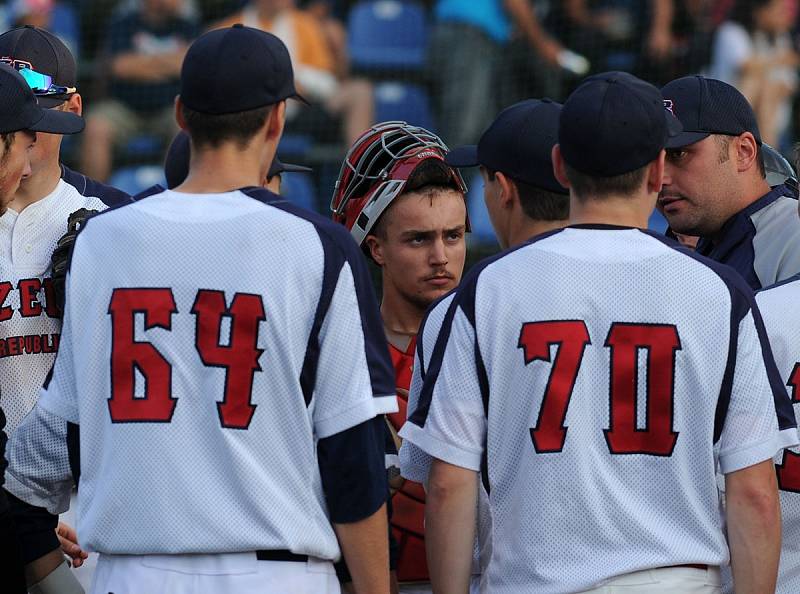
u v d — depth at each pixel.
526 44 30.06
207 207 7.96
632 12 30.05
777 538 8.20
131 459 7.81
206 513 7.72
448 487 8.32
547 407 8.06
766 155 12.48
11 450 8.76
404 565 9.90
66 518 14.13
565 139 8.29
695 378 8.06
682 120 11.32
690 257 8.24
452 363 8.31
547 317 8.12
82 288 8.06
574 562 8.05
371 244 10.53
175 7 31.58
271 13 30.92
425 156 10.23
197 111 7.98
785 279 10.36
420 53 30.66
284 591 7.79
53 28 32.03
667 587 7.99
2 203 9.58
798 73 29.34
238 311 7.79
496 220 9.76
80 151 30.92
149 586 7.77
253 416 7.78
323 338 7.92
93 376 7.98
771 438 8.16
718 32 29.50
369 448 7.97
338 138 30.36
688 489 8.11
